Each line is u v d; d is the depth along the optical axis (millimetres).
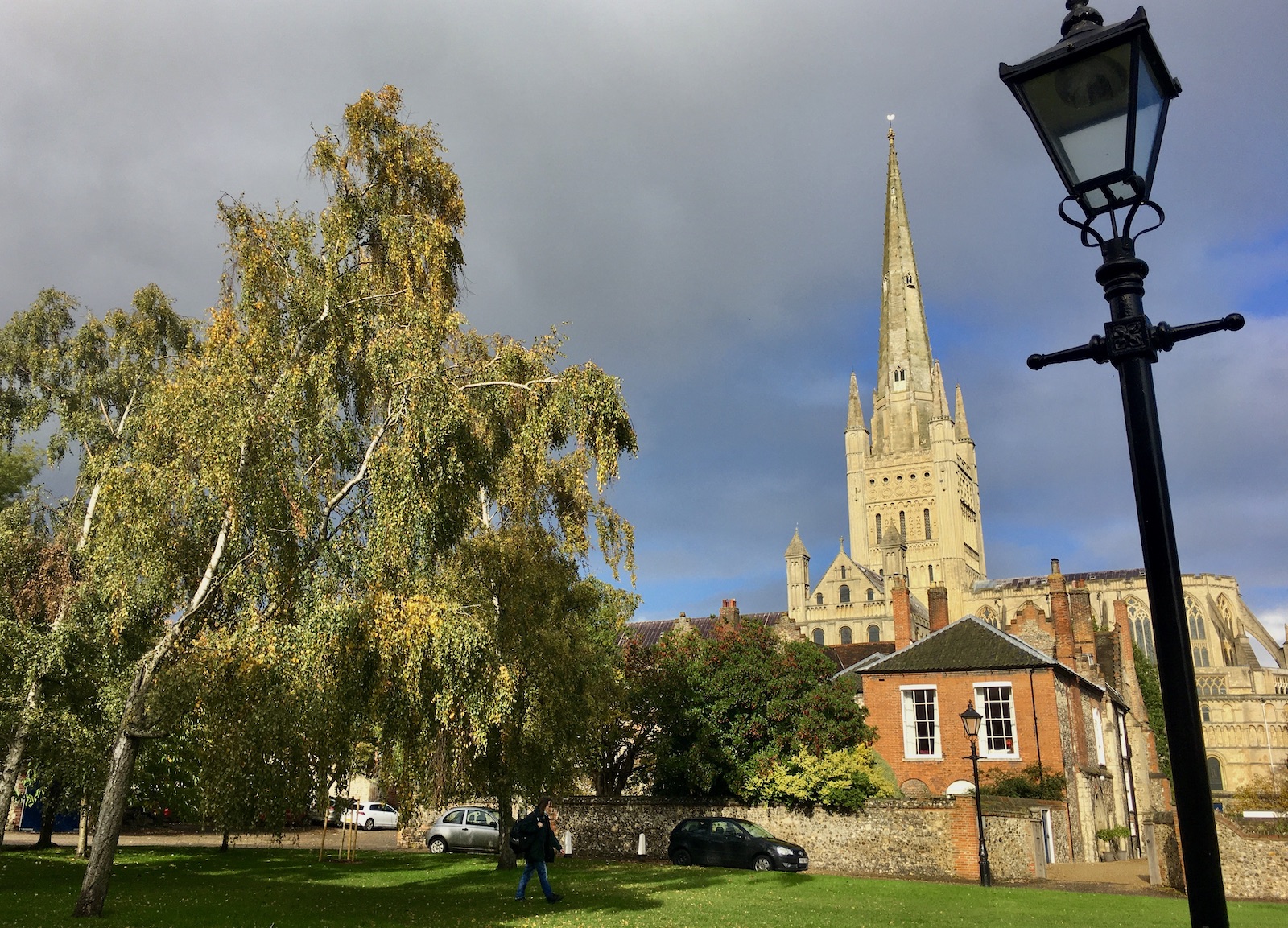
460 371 20547
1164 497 4594
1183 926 18250
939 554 135625
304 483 17500
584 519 23750
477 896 21891
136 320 31344
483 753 24062
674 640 40625
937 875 30922
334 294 18719
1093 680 48000
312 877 26062
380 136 21641
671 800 35875
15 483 37812
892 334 148625
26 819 47531
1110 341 4965
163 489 17047
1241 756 97875
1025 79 5250
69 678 23859
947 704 39031
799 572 123750
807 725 34594
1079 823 38219
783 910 19750
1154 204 5137
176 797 31000
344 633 16734
